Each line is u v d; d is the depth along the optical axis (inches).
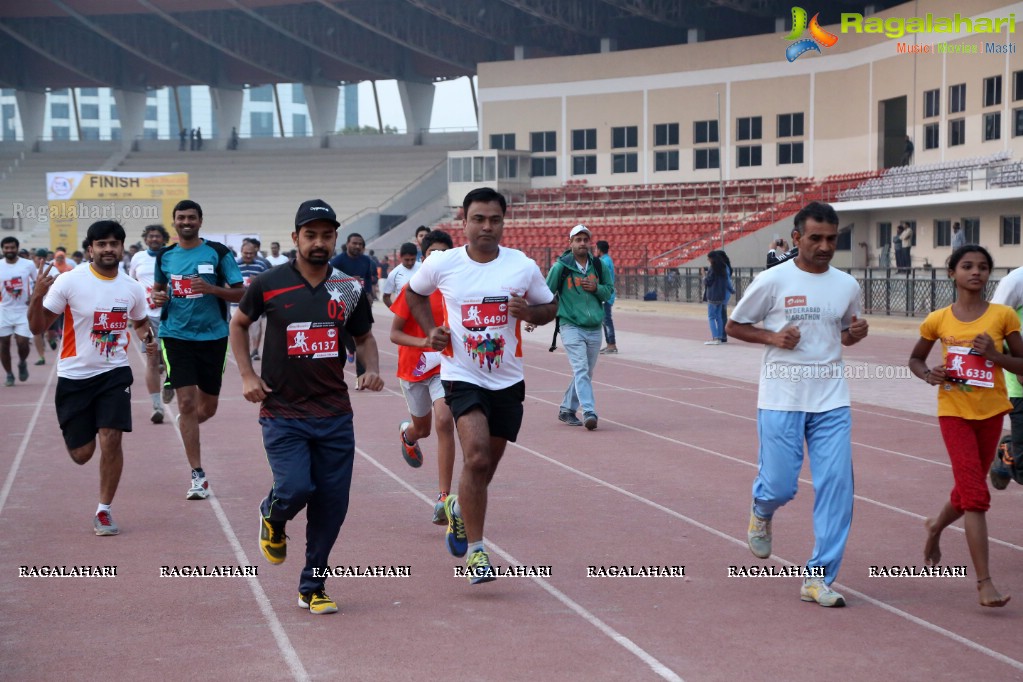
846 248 1881.2
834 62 2071.9
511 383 275.4
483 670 213.9
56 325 967.6
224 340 375.6
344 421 251.8
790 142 2138.3
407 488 386.6
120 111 3046.3
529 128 2428.6
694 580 275.7
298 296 248.1
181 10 2506.2
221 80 2970.0
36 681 207.9
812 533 321.4
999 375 266.5
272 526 254.1
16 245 710.5
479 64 2465.6
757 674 211.6
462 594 264.5
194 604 256.8
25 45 3009.4
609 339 910.4
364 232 2495.1
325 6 2541.8
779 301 259.1
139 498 371.2
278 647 227.3
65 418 326.6
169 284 366.0
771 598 261.1
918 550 303.6
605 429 521.3
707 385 699.4
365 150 2783.0
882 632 236.7
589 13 2381.9
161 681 208.1
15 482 399.9
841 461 255.1
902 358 832.9
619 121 2337.6
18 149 3097.9
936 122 1804.9
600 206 2192.4
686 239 1955.0
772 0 2196.1
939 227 1648.6
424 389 349.7
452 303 271.6
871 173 1887.3
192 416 368.2
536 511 350.6
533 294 276.7
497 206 270.2
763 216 1920.5
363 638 233.1
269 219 2618.1
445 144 2807.6
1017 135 1604.3
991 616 247.9
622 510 352.2
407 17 2539.4
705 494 375.9
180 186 1863.9
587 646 228.1
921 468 421.1
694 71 2249.0
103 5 2527.1
